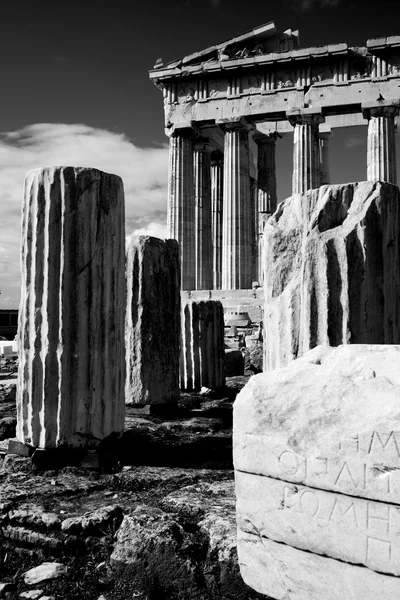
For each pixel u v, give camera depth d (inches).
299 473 161.9
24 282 287.0
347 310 251.9
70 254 280.7
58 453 282.0
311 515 159.8
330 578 156.5
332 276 255.0
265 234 291.1
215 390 563.2
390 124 1153.4
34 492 249.0
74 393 279.3
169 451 323.0
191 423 408.8
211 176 1544.0
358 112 1194.6
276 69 1217.4
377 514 147.6
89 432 280.4
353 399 157.9
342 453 154.1
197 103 1270.9
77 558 210.4
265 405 172.1
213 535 197.3
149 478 267.3
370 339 254.4
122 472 277.4
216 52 1256.2
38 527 220.8
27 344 284.4
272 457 168.1
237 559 186.5
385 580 146.3
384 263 261.6
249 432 173.9
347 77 1169.4
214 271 1521.9
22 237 289.3
